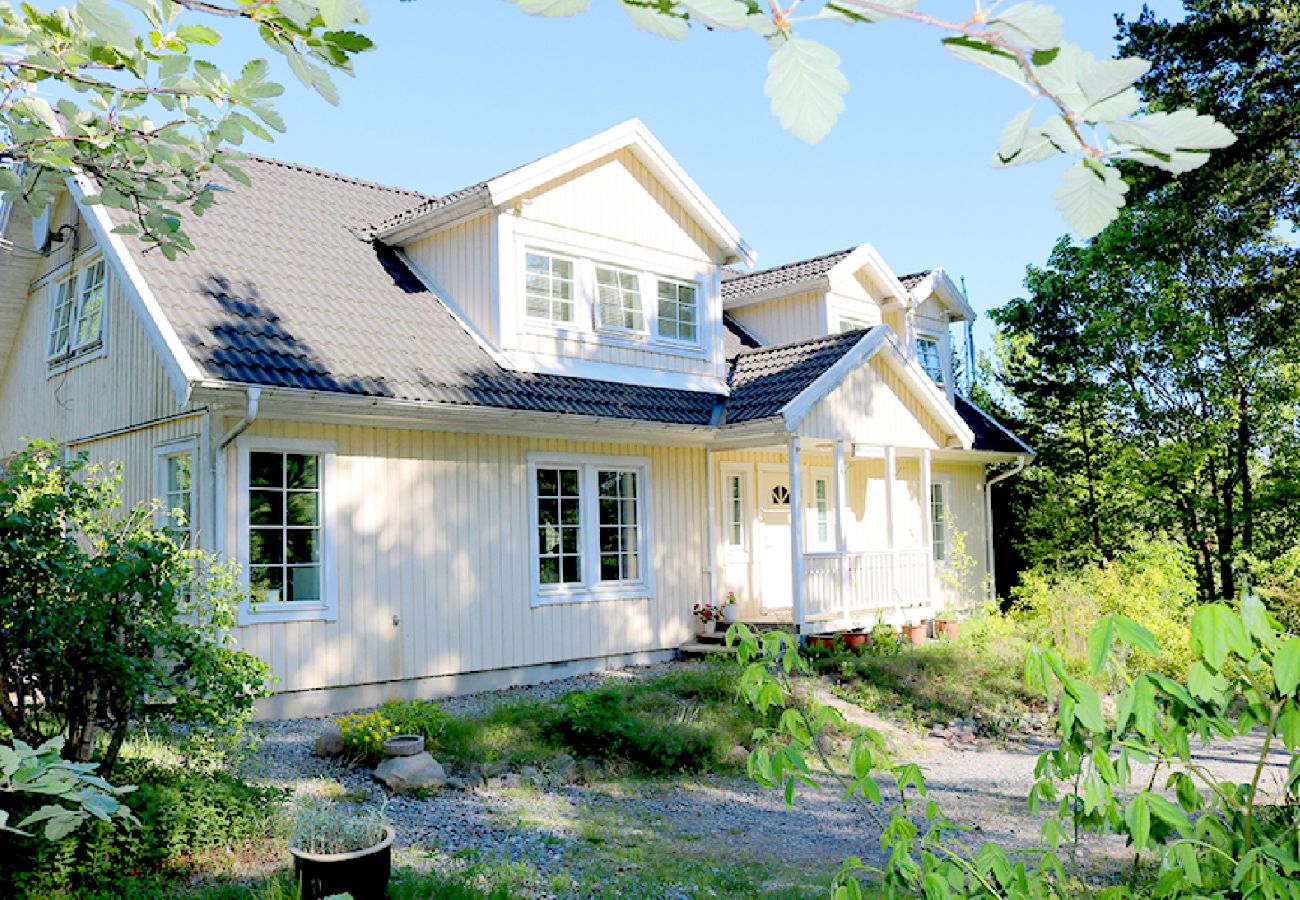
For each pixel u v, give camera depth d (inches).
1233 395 762.2
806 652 530.9
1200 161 50.4
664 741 352.8
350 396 390.6
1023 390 875.4
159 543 248.4
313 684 400.8
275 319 417.1
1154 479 757.9
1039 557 814.5
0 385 602.5
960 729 438.3
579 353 521.7
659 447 551.2
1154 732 96.8
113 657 227.8
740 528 611.2
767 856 264.2
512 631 471.8
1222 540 769.6
